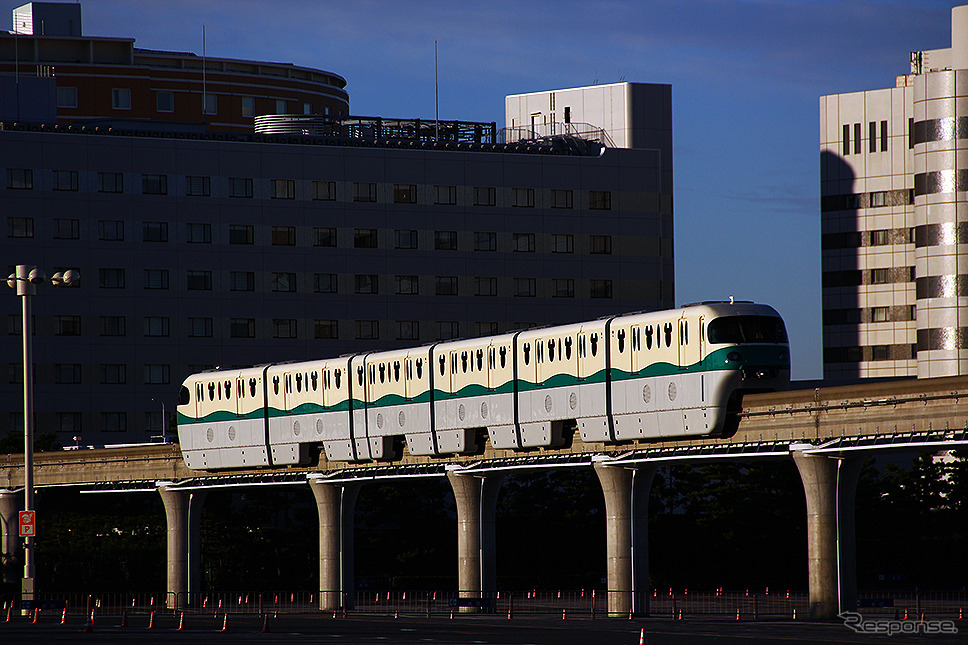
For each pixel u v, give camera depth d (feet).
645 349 400.06
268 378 528.63
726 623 394.11
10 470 612.29
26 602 431.02
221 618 465.88
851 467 367.86
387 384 486.79
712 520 632.38
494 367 450.30
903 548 631.56
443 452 468.34
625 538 422.00
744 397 380.78
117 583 624.18
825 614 368.89
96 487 612.70
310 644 325.42
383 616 464.24
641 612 423.23
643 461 410.72
